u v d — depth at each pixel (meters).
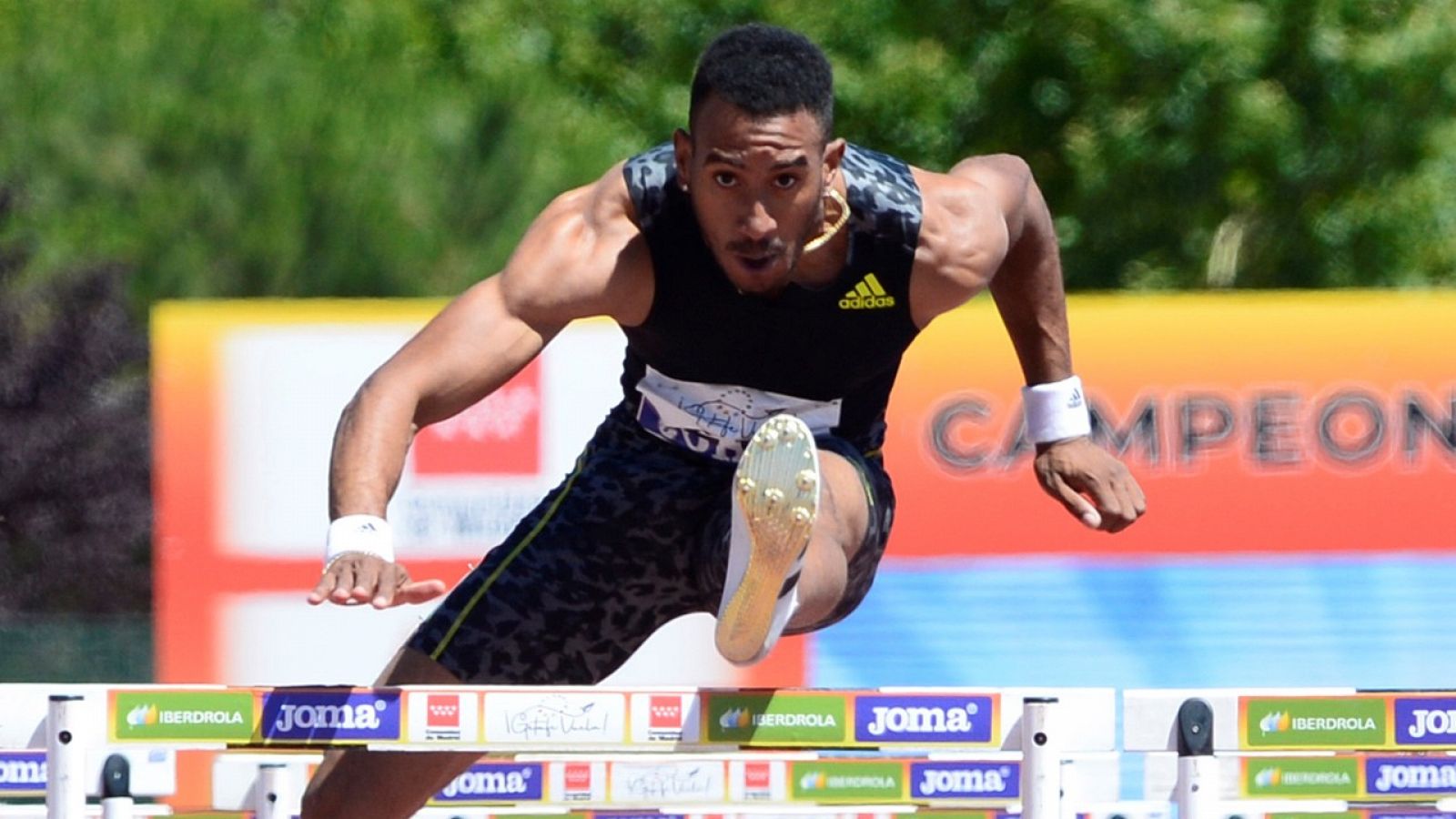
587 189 12.68
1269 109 56.69
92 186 57.12
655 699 12.14
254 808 16.28
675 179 12.38
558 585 13.40
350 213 55.78
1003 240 12.95
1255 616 26.16
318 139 56.66
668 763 16.50
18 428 53.31
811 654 26.17
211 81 57.59
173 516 26.27
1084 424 14.33
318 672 26.38
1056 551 26.16
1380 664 26.14
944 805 16.50
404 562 26.05
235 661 26.25
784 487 10.97
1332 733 13.08
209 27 58.38
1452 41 56.06
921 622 26.17
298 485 26.36
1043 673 26.09
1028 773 12.26
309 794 13.66
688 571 13.55
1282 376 26.31
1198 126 57.66
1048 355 14.23
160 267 56.25
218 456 26.33
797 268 12.34
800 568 11.40
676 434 13.33
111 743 12.20
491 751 12.32
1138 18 57.28
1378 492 26.22
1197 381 26.33
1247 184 59.09
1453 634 26.14
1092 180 58.97
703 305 12.42
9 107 57.34
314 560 26.36
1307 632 26.14
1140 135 58.25
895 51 60.97
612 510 13.45
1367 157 58.34
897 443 26.22
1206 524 26.20
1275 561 26.19
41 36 58.12
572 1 65.12
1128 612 26.16
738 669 26.23
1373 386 26.30
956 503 26.22
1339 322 26.30
